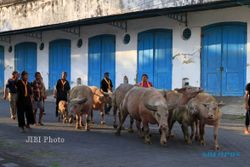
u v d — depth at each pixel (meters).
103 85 17.94
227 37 21.25
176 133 13.88
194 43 22.38
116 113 14.98
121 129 14.42
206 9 20.45
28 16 29.31
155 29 24.11
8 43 34.47
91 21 25.23
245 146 11.67
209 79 21.89
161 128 11.03
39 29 28.89
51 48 30.66
